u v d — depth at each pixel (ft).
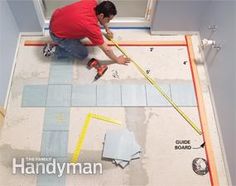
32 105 7.73
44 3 8.95
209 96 8.11
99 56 8.57
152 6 8.41
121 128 7.50
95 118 7.62
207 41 7.61
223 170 7.08
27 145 7.21
